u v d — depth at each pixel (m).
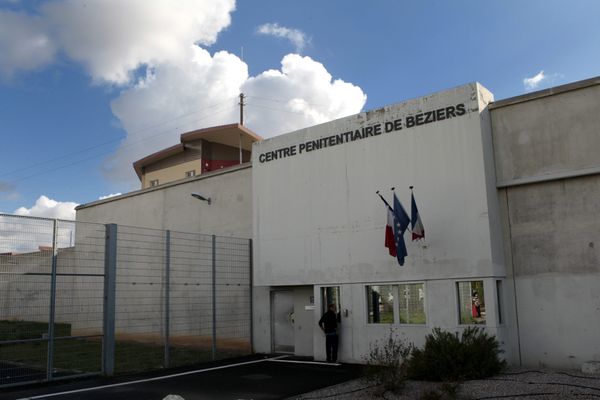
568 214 12.68
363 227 15.25
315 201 16.39
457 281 13.38
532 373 11.45
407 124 14.68
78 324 15.48
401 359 12.38
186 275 19.94
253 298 18.38
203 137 34.31
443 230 13.67
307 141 16.84
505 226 13.52
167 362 14.98
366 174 15.35
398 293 14.49
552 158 12.95
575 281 12.42
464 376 10.55
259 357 16.78
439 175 13.94
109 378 13.19
